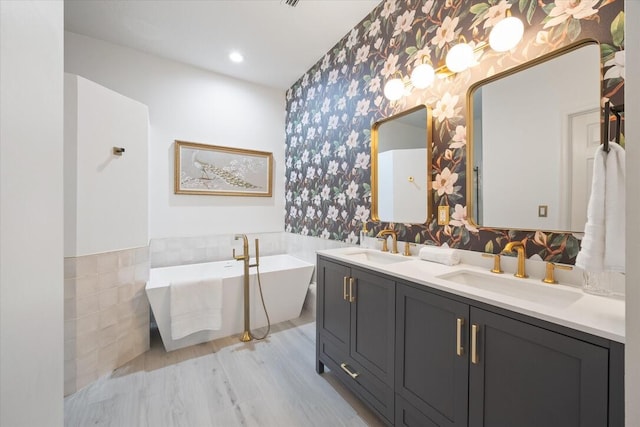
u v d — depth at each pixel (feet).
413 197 5.98
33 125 1.38
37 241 1.41
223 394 5.46
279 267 10.11
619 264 2.63
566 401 2.57
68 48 7.70
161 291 6.86
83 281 5.72
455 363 3.51
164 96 9.12
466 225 4.98
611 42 3.34
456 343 3.48
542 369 2.73
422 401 3.92
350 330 5.32
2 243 1.15
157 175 9.05
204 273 9.55
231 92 10.36
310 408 5.10
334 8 6.90
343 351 5.50
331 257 5.89
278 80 10.66
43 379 1.46
